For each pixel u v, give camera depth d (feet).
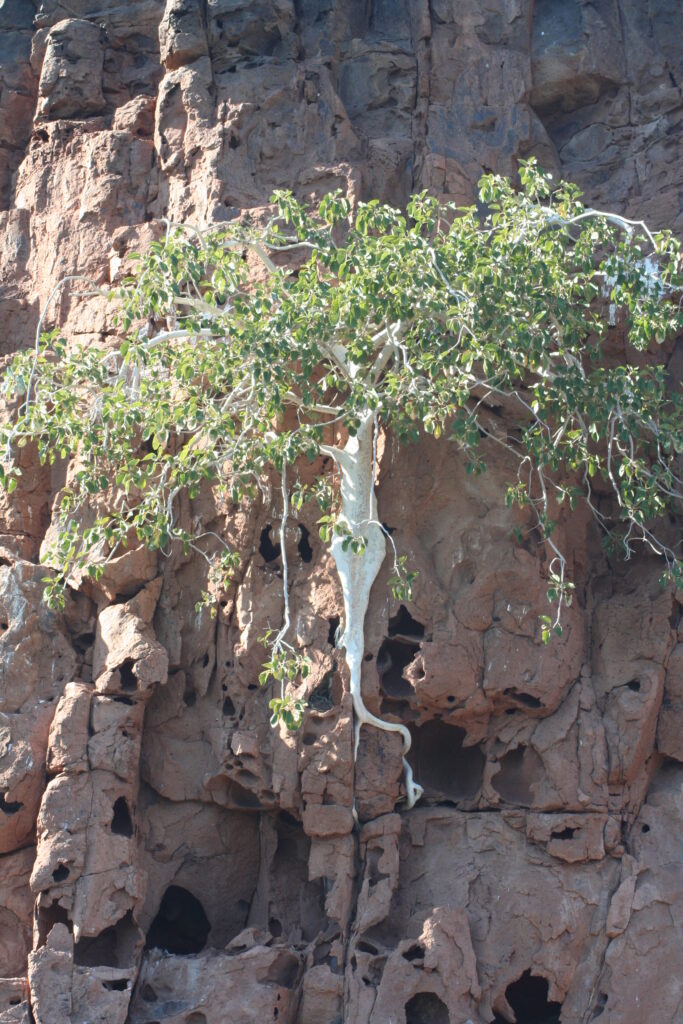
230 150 50.01
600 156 52.85
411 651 43.29
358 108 52.29
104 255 50.44
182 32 52.16
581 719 42.55
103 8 56.29
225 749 42.73
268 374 38.47
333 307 39.73
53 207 52.54
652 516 42.78
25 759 41.47
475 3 53.52
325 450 43.04
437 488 44.45
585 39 53.21
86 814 40.68
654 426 40.93
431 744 44.19
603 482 46.62
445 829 42.65
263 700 43.14
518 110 52.29
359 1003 39.11
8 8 57.88
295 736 41.98
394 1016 38.75
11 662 42.98
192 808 43.55
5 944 40.75
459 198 49.75
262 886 43.27
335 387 44.88
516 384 44.98
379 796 41.93
